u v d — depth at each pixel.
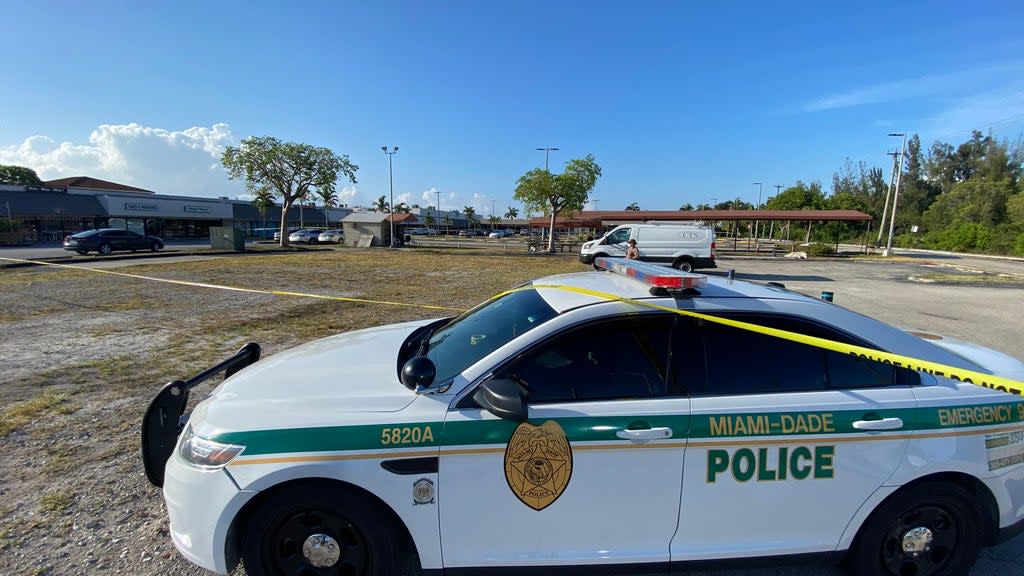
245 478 2.12
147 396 5.03
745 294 2.63
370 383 2.46
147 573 2.57
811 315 2.54
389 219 41.72
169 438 2.74
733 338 2.45
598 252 21.36
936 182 77.38
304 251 32.91
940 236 48.78
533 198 34.34
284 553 2.26
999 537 2.50
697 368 2.39
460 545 2.22
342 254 29.92
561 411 2.23
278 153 36.16
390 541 2.24
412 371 2.28
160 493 3.30
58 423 4.36
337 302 11.25
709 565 2.32
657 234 20.84
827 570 2.68
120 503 3.18
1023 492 2.48
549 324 2.41
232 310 10.02
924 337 3.39
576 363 2.36
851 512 2.35
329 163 37.84
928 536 2.44
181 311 9.85
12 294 11.68
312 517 2.23
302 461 2.11
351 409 2.23
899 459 2.34
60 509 3.09
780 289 2.94
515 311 2.88
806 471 2.30
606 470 2.22
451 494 2.18
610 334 2.41
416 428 2.17
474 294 12.89
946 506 2.43
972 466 2.38
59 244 37.62
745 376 2.39
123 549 2.75
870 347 2.51
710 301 2.51
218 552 2.17
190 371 5.86
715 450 2.25
